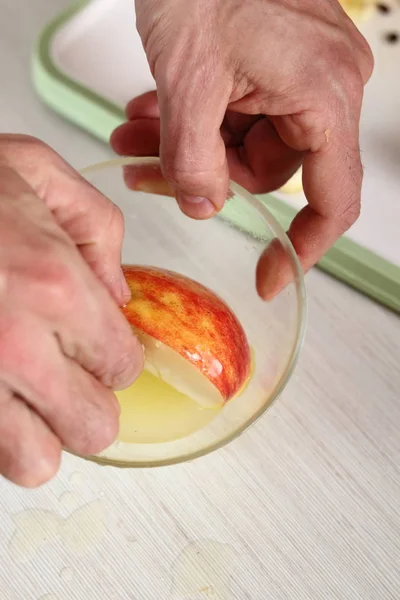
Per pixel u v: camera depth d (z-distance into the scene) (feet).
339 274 1.62
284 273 1.35
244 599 1.40
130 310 1.33
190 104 1.30
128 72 1.78
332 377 1.55
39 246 1.07
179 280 1.40
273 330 1.39
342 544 1.44
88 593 1.40
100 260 1.23
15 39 1.85
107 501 1.45
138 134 1.57
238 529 1.44
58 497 1.45
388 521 1.45
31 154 1.18
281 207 1.63
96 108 1.72
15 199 1.09
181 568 1.41
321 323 1.59
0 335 1.06
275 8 1.30
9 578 1.40
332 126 1.35
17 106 1.78
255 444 1.50
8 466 1.14
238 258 1.46
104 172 1.41
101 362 1.14
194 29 1.29
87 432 1.14
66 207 1.20
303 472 1.48
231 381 1.35
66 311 1.08
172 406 1.34
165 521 1.44
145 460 1.28
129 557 1.42
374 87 1.81
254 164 1.58
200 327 1.34
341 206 1.42
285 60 1.31
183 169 1.32
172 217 1.48
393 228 1.64
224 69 1.30
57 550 1.42
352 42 1.38
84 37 1.82
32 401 1.12
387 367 1.56
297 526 1.45
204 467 1.48
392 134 1.75
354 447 1.50
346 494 1.47
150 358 1.33
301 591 1.41
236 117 1.56
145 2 1.30
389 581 1.41
